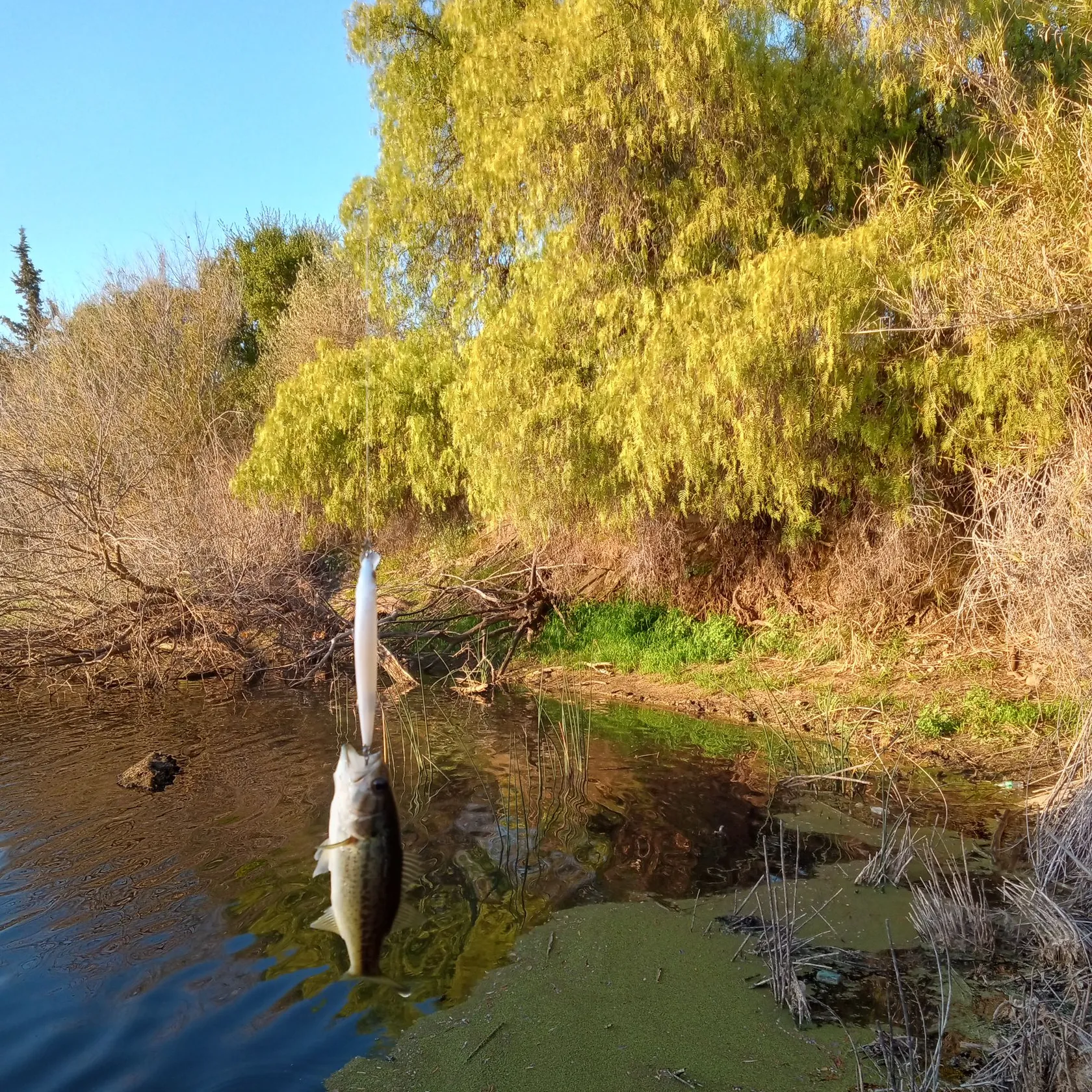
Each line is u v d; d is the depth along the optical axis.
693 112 10.89
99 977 5.34
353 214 17.95
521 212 12.69
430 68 16.88
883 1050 4.36
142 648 13.61
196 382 26.89
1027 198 8.05
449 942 5.72
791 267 9.27
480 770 9.27
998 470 9.09
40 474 13.53
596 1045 4.61
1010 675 10.29
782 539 13.20
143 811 8.11
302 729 11.07
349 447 16.55
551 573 16.25
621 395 11.28
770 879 6.50
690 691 12.24
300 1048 4.65
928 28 9.92
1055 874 5.89
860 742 9.53
